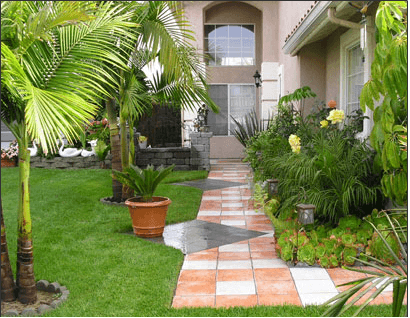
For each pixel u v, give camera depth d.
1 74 2.82
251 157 8.44
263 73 13.84
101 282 3.83
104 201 7.48
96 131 12.02
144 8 5.90
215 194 8.51
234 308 3.28
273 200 5.21
